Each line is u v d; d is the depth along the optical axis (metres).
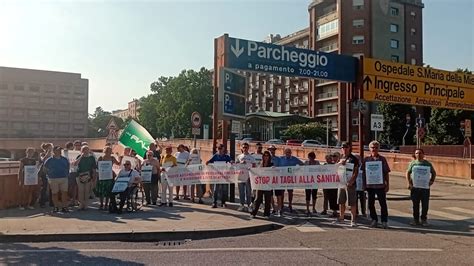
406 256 7.71
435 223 11.82
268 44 14.84
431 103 17.44
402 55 77.31
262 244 8.78
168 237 9.39
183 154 15.26
